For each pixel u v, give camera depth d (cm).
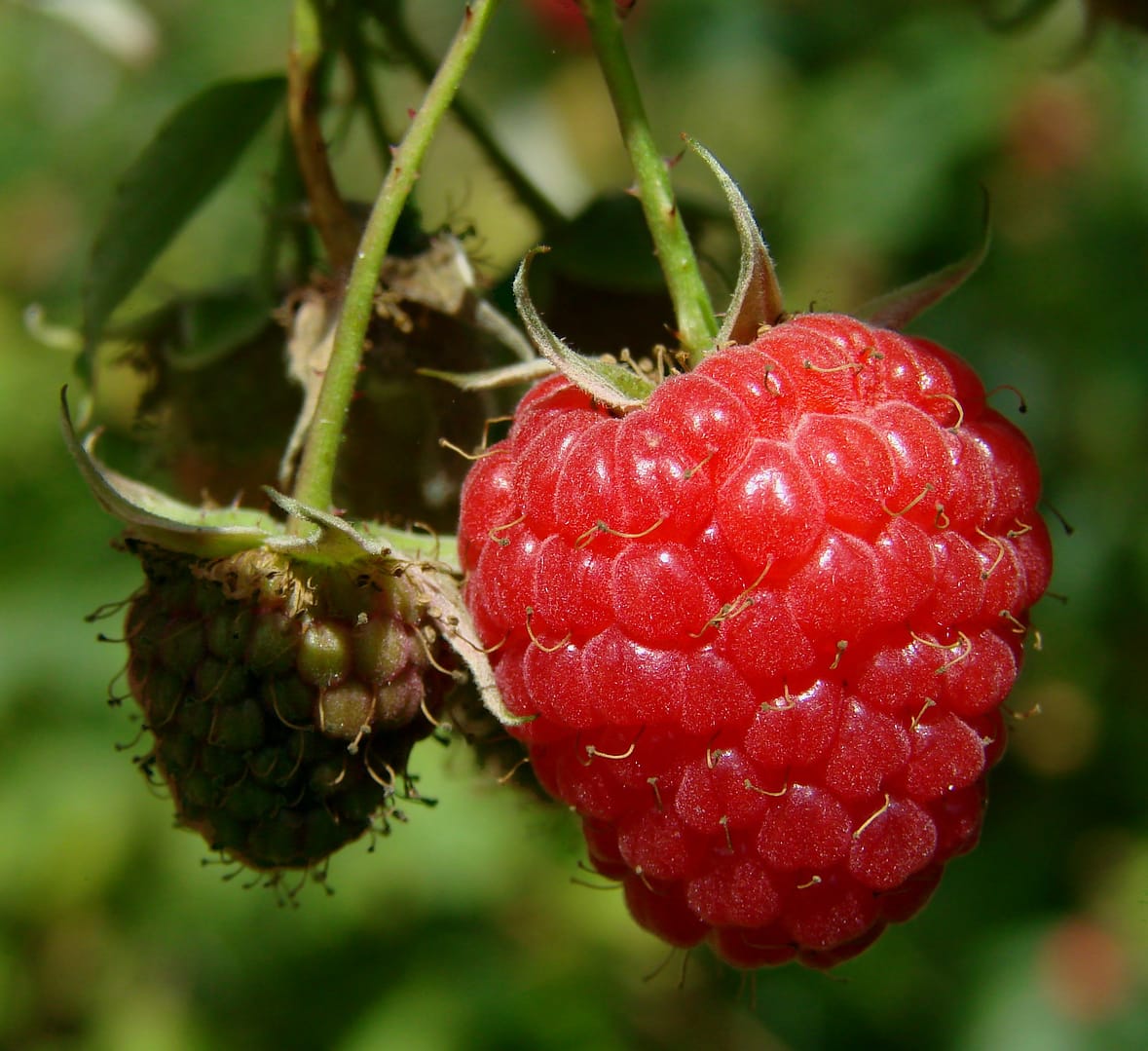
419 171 8
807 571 7
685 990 16
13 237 19
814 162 18
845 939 8
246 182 16
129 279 9
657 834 8
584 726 7
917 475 7
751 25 19
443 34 18
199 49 19
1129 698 17
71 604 15
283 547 8
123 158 19
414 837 15
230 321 9
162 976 15
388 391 9
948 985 16
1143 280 17
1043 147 17
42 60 19
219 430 9
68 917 15
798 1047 16
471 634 8
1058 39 17
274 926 15
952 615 7
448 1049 14
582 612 7
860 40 19
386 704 8
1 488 16
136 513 8
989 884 17
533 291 9
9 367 17
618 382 8
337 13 9
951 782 8
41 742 15
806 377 7
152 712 8
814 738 7
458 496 9
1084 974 16
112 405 12
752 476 7
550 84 21
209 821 8
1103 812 17
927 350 8
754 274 8
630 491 7
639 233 9
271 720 8
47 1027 15
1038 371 17
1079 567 17
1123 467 17
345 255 9
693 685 7
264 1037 15
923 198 17
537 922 15
